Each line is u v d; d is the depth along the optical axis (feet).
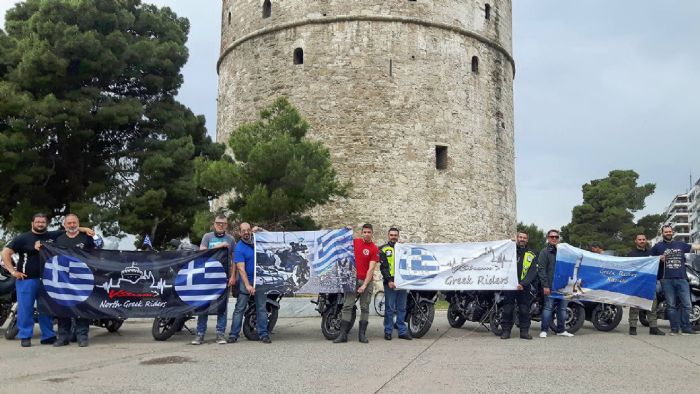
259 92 89.71
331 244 37.68
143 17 80.94
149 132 80.12
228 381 24.25
